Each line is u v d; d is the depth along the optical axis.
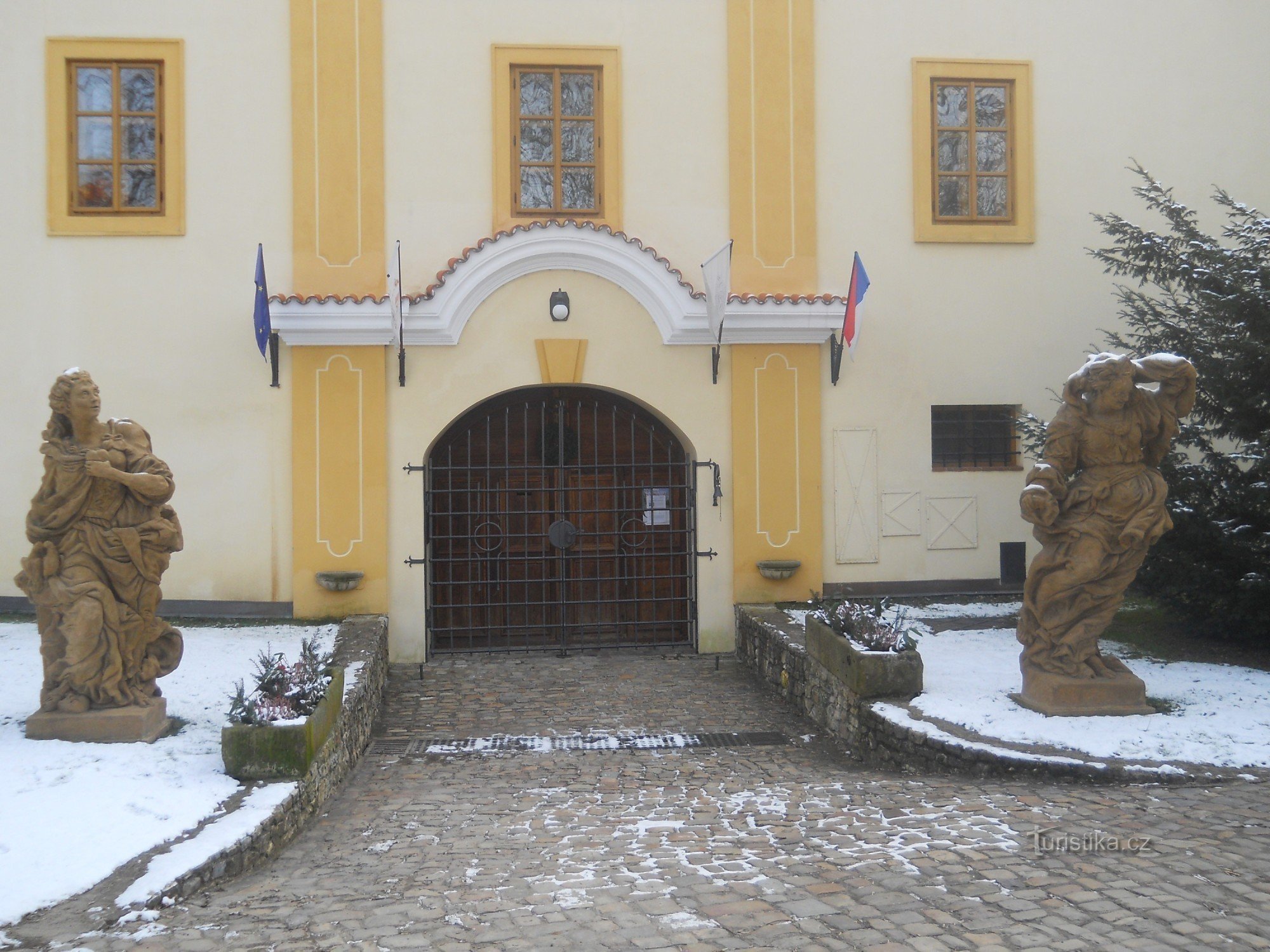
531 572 12.03
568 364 11.46
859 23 12.01
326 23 11.30
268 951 3.99
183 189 11.19
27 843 4.85
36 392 11.06
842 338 11.85
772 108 11.86
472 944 4.05
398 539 11.30
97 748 6.29
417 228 11.44
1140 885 4.52
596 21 11.68
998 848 5.05
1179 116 12.44
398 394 11.30
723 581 11.78
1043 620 7.52
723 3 11.84
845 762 7.90
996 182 12.31
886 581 11.99
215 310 11.20
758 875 4.82
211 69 11.22
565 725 9.08
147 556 6.59
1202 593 9.01
